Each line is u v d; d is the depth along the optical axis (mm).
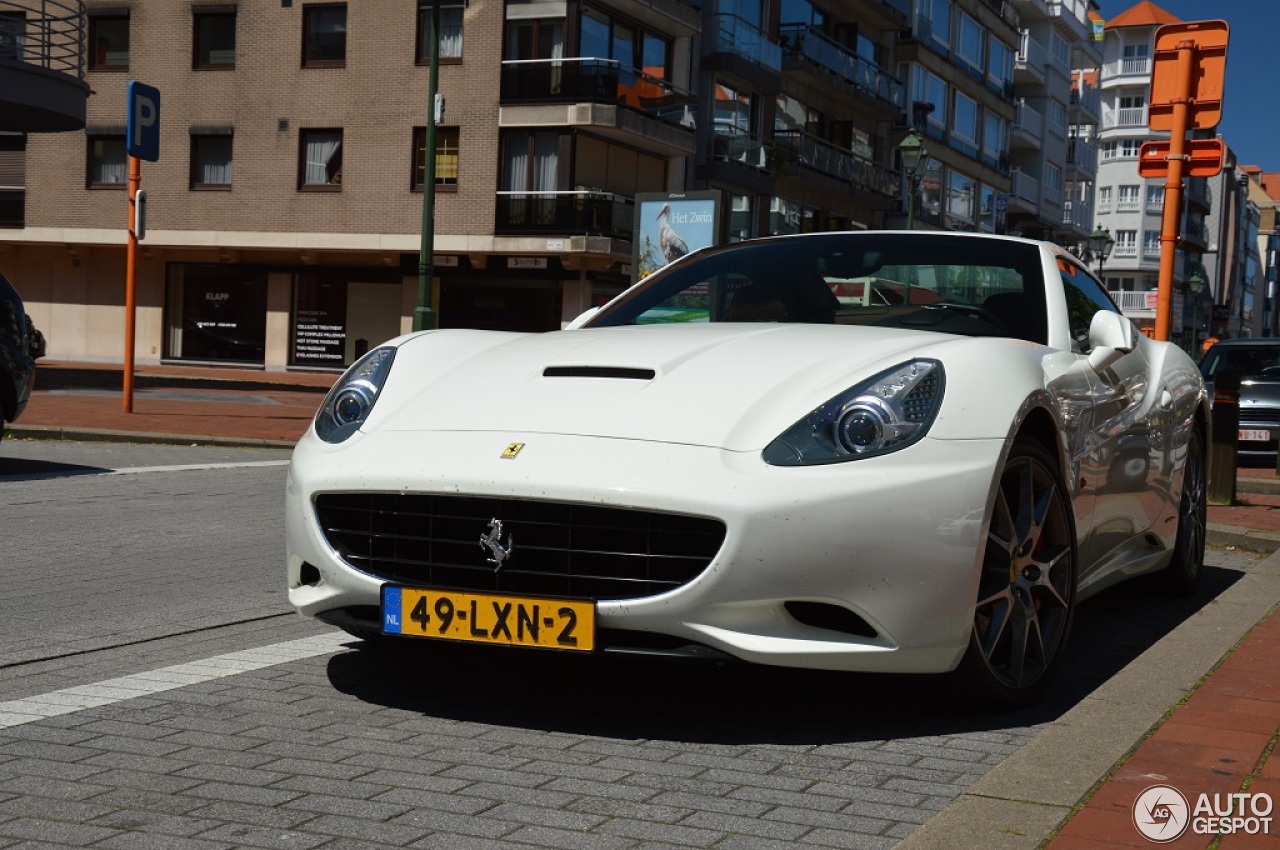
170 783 2922
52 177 33750
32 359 10070
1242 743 3135
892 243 4816
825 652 3223
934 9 46344
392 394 3814
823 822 2748
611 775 3035
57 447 12070
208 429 14117
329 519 3576
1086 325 4730
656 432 3340
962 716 3631
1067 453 3965
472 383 3764
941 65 46969
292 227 32156
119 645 4359
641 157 32531
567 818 2738
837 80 39750
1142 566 5168
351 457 3549
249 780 2947
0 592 5312
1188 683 3727
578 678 3926
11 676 3916
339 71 31688
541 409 3523
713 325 4254
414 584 3404
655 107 31906
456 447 3439
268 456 12258
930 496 3268
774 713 3600
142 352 34344
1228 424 8992
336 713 3523
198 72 32719
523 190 30391
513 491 3266
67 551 6398
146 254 34094
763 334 3979
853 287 4598
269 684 3832
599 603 3217
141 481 9602
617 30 31125
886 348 3678
